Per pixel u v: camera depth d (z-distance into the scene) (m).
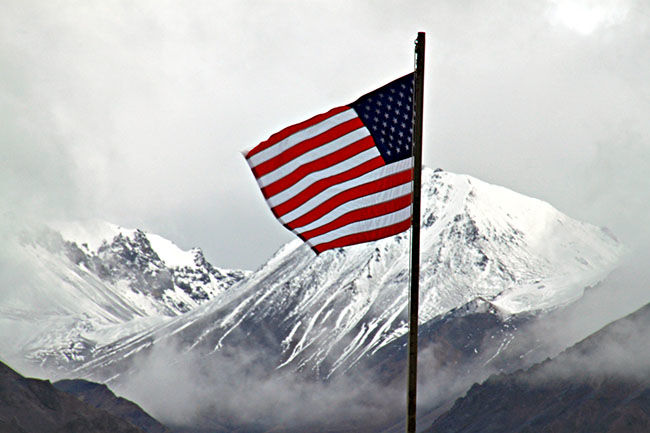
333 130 63.66
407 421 51.94
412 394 52.00
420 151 54.88
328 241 63.62
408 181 62.06
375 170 63.09
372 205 63.19
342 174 63.25
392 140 62.25
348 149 63.53
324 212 63.84
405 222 62.31
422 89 55.50
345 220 63.50
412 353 52.41
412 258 53.62
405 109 61.88
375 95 62.62
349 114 63.66
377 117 62.62
